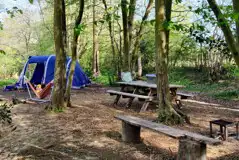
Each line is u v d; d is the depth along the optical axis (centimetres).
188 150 357
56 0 745
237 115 736
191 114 739
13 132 561
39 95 938
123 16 1324
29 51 2555
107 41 2212
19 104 876
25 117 685
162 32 610
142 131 550
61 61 759
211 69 1576
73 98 1021
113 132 548
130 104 826
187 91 1317
